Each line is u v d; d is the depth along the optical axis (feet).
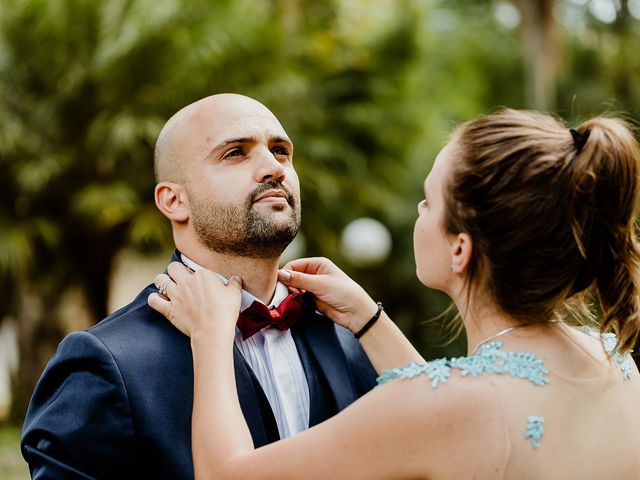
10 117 19.12
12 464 16.76
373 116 24.22
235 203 5.18
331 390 5.55
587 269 4.10
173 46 18.98
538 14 24.32
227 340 4.82
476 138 4.27
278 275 5.66
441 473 3.80
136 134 18.79
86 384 4.78
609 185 3.98
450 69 33.47
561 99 28.91
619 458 4.03
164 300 5.21
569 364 4.09
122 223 20.25
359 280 26.35
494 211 4.06
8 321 23.49
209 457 4.36
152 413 4.78
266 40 20.81
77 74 18.76
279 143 5.43
